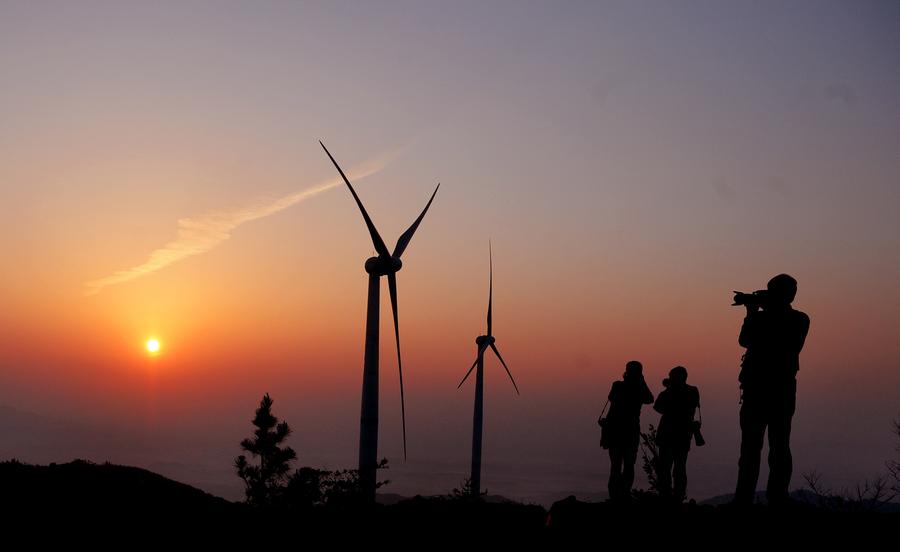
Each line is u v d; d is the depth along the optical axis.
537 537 12.02
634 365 15.04
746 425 10.20
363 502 15.23
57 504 16.06
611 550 10.08
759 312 10.45
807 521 9.77
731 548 9.34
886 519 9.72
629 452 14.73
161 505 16.58
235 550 13.33
